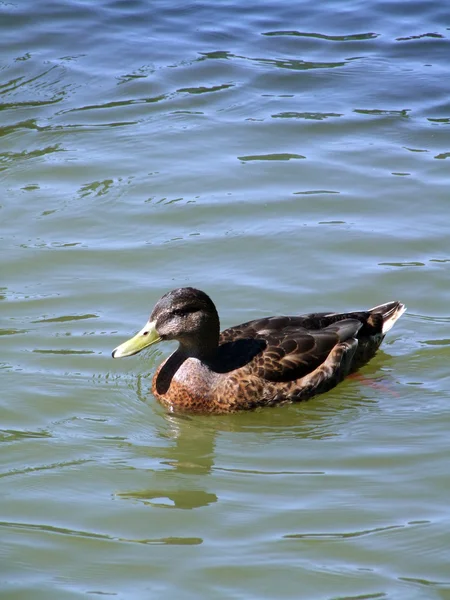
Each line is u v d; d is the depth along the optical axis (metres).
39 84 21.09
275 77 21.52
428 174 17.95
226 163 18.36
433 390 12.86
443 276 15.05
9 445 11.42
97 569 9.25
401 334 13.99
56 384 12.70
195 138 19.23
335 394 13.01
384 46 22.84
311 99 20.70
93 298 14.47
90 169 18.09
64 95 20.75
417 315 14.29
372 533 9.80
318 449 11.59
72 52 22.45
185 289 12.66
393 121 19.78
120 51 22.52
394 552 9.49
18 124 19.62
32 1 24.86
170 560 9.38
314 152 18.75
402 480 10.80
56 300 14.40
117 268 15.26
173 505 10.34
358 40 23.12
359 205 17.00
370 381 13.20
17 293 14.55
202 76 21.52
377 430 11.98
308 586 8.99
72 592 8.89
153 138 19.23
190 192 17.41
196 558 9.41
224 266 15.34
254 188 17.55
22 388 12.55
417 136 19.25
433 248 15.76
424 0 25.03
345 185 17.64
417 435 11.81
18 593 8.88
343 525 9.95
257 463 11.29
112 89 20.95
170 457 11.39
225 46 22.84
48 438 11.62
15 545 9.59
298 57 22.39
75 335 13.64
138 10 24.59
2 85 21.00
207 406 12.62
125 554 9.48
